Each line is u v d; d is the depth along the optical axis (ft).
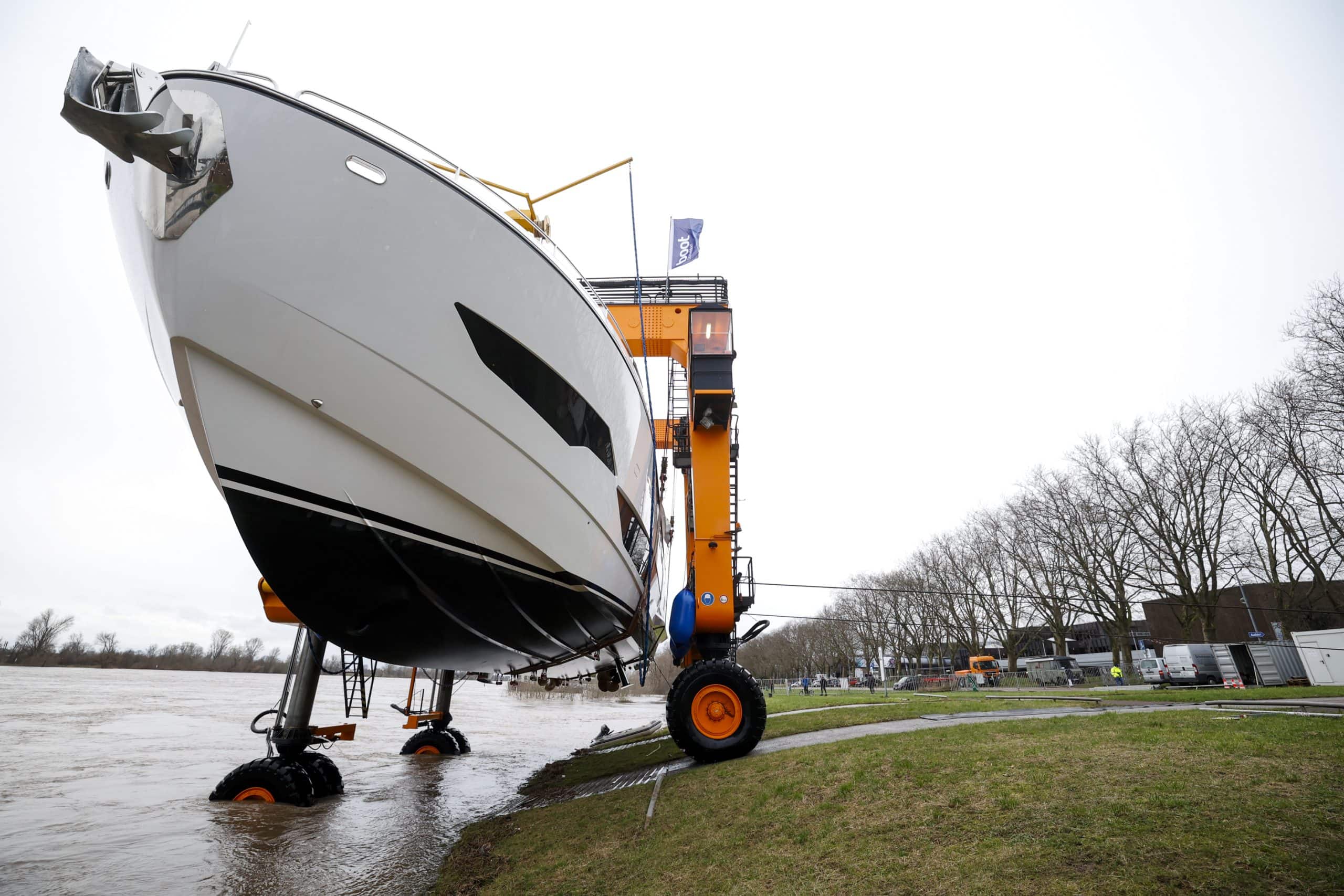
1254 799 14.01
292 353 20.54
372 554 24.38
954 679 162.81
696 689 29.84
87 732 80.74
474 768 52.42
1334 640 96.84
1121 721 29.19
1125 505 127.75
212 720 108.17
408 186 21.39
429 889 19.97
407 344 21.90
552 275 25.62
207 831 27.48
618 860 18.61
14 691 154.40
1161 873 11.09
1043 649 234.99
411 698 65.00
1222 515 118.93
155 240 19.35
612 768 38.60
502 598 28.45
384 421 22.29
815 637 294.25
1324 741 19.38
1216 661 100.27
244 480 21.65
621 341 32.14
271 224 19.66
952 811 16.43
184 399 21.79
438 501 24.49
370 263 20.93
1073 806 15.10
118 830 27.76
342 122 20.48
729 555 31.96
